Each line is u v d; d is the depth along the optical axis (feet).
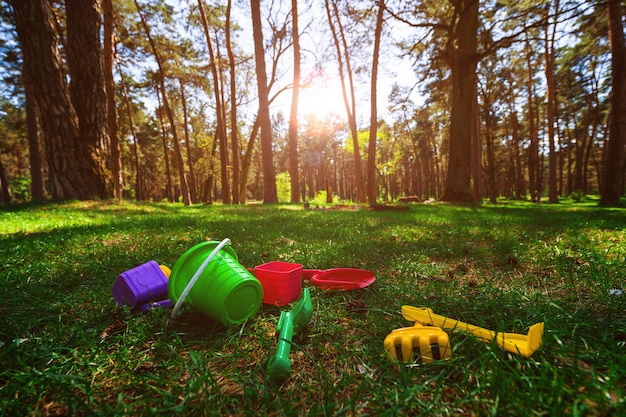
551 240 14.39
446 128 114.11
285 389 4.25
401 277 9.20
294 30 55.42
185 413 3.72
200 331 5.98
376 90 55.88
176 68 79.51
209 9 71.87
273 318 6.34
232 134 70.90
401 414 3.65
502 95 110.32
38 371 4.40
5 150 114.21
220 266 6.17
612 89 52.60
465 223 21.45
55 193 32.17
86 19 32.37
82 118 33.01
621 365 4.15
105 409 3.68
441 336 4.77
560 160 143.95
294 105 57.47
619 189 53.01
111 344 5.51
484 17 58.23
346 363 4.80
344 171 254.68
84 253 12.26
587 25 51.72
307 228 18.74
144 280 6.84
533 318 5.82
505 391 3.75
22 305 7.05
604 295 6.86
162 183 208.85
